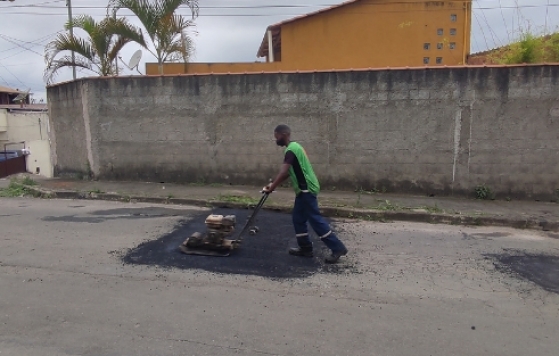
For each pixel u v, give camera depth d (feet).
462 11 44.88
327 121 28.86
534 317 13.24
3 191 30.53
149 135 31.48
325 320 12.80
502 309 13.73
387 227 22.86
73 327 12.16
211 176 31.12
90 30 35.19
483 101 26.84
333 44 45.65
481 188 27.63
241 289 14.87
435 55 45.52
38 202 27.84
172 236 20.43
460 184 27.94
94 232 21.04
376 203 26.05
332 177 29.40
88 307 13.39
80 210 25.53
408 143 28.14
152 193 28.43
